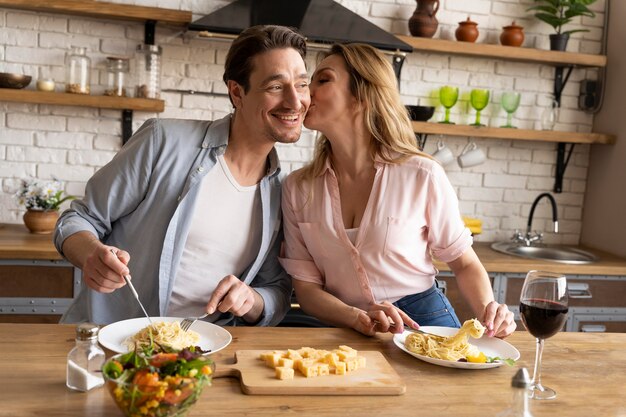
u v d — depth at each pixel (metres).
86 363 1.26
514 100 3.71
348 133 1.97
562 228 4.09
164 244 1.89
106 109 3.44
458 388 1.39
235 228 1.97
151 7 3.21
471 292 1.97
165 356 1.15
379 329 1.72
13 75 3.12
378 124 1.98
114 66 3.26
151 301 1.96
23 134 3.38
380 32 3.23
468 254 2.04
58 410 1.18
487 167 3.95
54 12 3.30
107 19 3.38
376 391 1.33
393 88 1.99
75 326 1.63
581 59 3.74
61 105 3.40
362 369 1.42
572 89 4.00
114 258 1.55
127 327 1.60
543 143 4.00
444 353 1.54
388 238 1.93
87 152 3.45
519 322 3.29
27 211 3.18
